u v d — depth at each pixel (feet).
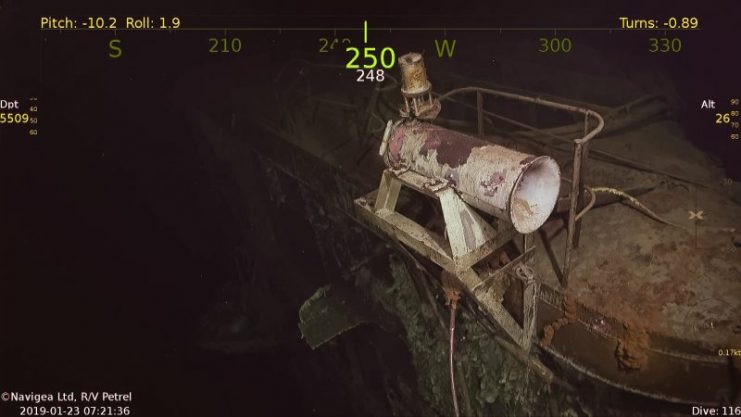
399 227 11.03
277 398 29.09
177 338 30.86
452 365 10.64
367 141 17.16
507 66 20.74
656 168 13.61
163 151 27.76
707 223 11.48
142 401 29.91
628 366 9.47
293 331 26.22
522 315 10.98
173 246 30.63
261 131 20.21
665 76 18.67
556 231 12.02
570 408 11.35
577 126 16.11
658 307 9.55
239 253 28.19
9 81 26.50
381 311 17.06
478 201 9.09
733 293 9.61
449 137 9.80
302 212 20.31
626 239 11.31
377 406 21.71
